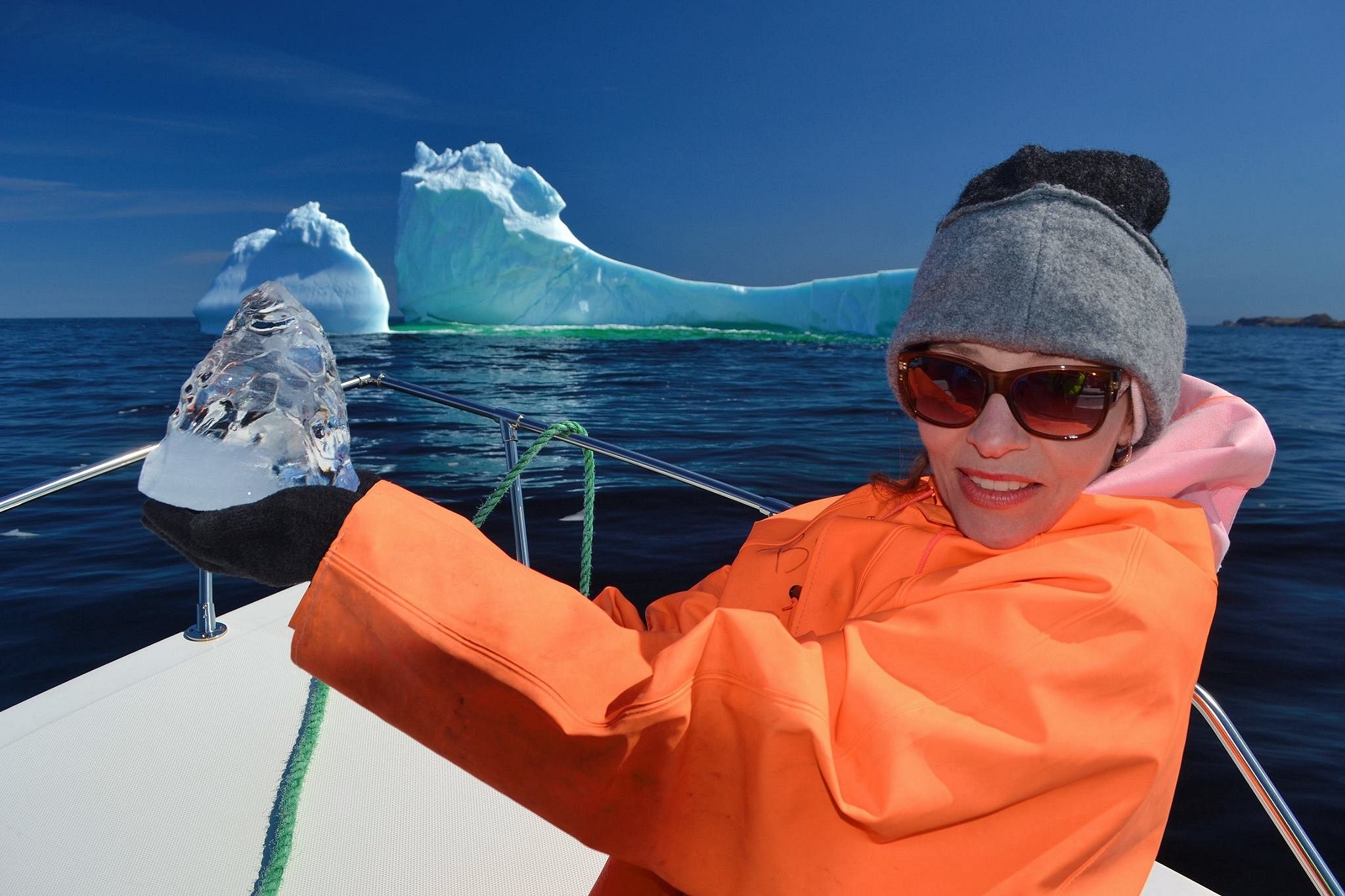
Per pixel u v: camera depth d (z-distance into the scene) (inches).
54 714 56.7
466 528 18.1
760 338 1280.8
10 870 44.2
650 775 17.0
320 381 17.9
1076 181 22.6
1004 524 22.5
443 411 436.1
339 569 16.3
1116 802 18.1
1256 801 98.3
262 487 16.5
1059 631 18.6
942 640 18.7
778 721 16.5
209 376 17.1
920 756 17.2
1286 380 858.1
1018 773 17.2
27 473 307.4
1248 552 200.7
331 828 48.0
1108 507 22.5
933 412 23.3
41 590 164.7
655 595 165.3
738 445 360.8
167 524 16.3
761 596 30.5
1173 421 30.0
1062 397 21.2
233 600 159.5
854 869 17.2
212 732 55.5
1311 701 124.2
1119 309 20.7
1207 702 38.1
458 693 16.4
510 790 17.0
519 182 1234.6
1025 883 17.7
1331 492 274.5
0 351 1197.7
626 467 287.1
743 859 17.6
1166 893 45.5
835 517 29.0
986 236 21.6
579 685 16.6
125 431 402.9
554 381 694.5
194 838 46.7
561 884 45.0
